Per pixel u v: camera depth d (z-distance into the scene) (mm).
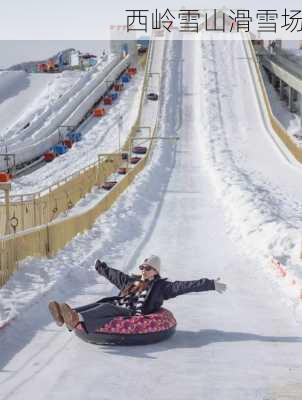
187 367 9891
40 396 8648
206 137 85500
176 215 35656
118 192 41688
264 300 14570
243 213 30859
